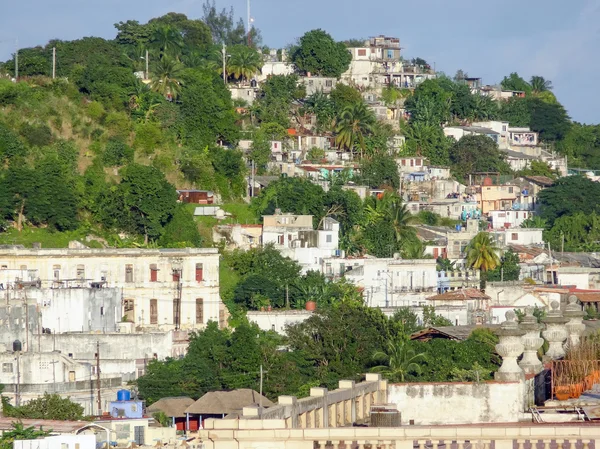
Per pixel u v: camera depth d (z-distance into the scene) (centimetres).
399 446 9050
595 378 12181
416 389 12200
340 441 9081
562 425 9250
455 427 9119
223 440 9175
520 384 12069
